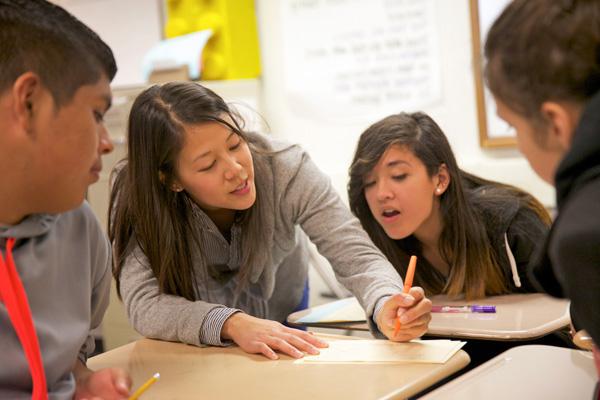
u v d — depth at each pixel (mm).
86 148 887
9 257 925
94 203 2900
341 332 2115
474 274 1638
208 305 1346
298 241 1794
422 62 2941
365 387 996
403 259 1747
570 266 645
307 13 3201
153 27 3588
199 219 1501
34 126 842
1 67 822
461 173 1838
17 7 841
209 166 1379
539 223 1703
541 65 684
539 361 1048
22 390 973
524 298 1600
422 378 1017
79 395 1047
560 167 666
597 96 652
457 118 2889
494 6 2727
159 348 1320
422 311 1186
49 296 1014
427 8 2902
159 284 1434
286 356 1186
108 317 2838
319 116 3236
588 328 667
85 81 872
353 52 3111
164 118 1386
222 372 1136
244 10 3271
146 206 1439
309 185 1551
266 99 3375
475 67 1335
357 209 1746
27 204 905
